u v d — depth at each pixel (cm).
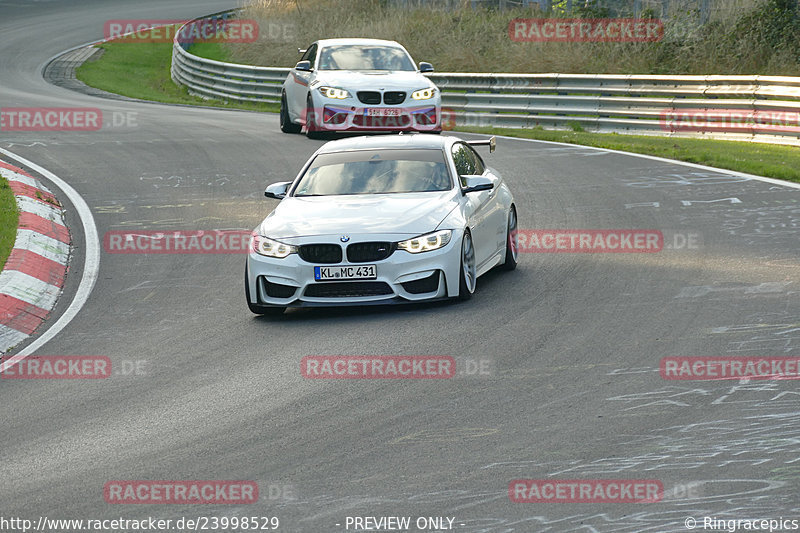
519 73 9738
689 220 4766
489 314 3350
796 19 9981
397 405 2494
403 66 7794
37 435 2436
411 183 3806
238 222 5166
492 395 2528
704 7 10481
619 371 2658
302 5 14575
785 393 2419
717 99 7856
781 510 1817
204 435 2359
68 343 3322
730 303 3288
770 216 4759
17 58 15062
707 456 2070
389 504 1920
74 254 4625
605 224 4788
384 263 3431
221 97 11844
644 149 7031
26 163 6750
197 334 3350
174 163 6781
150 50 16550
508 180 6038
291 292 3484
